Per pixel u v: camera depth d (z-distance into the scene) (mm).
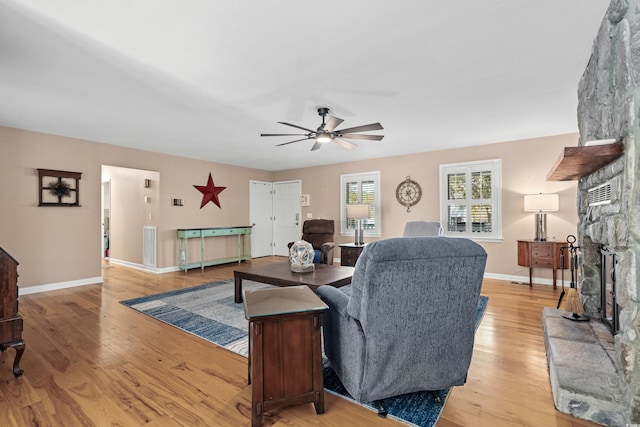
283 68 2455
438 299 1542
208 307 3494
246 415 1637
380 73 2551
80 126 3967
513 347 2445
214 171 6559
